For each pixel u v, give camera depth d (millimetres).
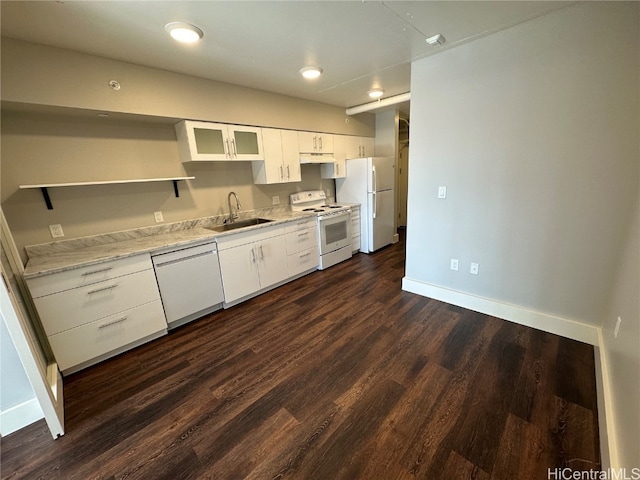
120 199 2637
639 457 944
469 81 2295
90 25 1758
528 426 1473
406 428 1505
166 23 1788
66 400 1823
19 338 1397
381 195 4629
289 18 1796
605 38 1730
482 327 2387
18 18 1627
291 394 1782
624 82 1719
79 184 2168
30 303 1956
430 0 1652
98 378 2018
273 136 3473
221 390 1850
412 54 2424
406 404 1656
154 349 2340
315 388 1822
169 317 2523
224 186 3406
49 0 1491
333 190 4906
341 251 4227
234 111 3057
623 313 1539
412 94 2645
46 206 2262
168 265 2465
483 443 1400
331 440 1463
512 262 2381
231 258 2900
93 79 2158
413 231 2969
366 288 3287
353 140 4668
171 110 2584
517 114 2123
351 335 2377
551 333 2252
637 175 1732
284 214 3826
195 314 2791
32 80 1919
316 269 3988
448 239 2721
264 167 3447
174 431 1565
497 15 1852
